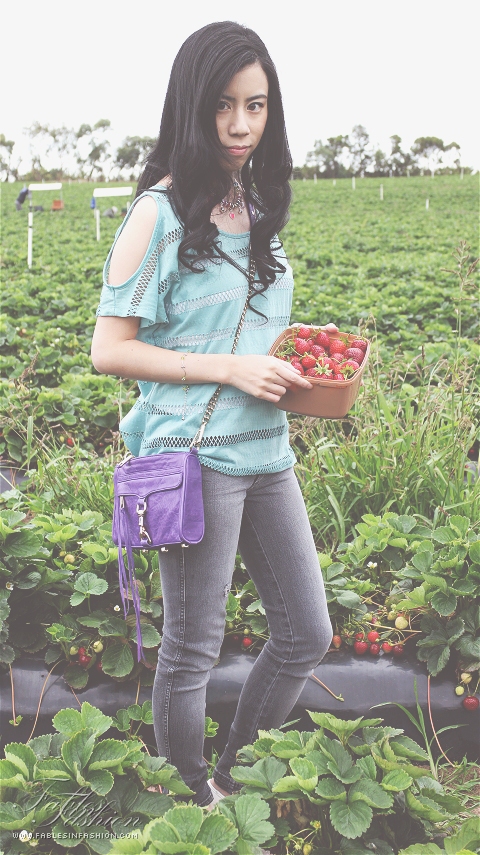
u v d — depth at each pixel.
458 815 2.54
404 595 3.23
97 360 2.06
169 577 2.13
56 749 2.22
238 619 3.12
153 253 2.00
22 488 4.30
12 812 2.05
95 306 8.37
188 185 1.98
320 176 83.50
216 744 2.85
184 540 2.00
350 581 3.30
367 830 2.14
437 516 3.54
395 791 2.10
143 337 2.12
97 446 5.10
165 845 1.80
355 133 83.12
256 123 2.01
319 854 2.10
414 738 2.87
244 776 2.14
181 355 2.04
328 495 3.79
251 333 2.15
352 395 2.16
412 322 7.82
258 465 2.14
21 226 24.67
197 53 1.94
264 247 2.12
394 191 39.09
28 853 2.03
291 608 2.26
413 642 3.11
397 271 11.54
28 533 3.08
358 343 2.38
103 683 2.92
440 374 5.43
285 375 2.04
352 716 2.87
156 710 2.21
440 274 10.31
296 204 33.03
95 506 3.81
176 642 2.16
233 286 2.07
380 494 3.83
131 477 2.09
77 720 2.23
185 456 2.04
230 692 2.90
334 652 3.08
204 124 1.94
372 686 2.92
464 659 2.94
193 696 2.18
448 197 34.81
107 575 3.24
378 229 21.58
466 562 3.12
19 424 4.68
